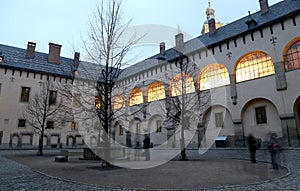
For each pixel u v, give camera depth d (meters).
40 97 25.81
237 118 20.73
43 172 8.66
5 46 29.98
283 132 17.77
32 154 18.95
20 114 27.05
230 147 20.58
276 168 9.17
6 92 26.66
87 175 7.91
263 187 5.87
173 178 7.29
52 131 28.12
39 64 30.03
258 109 20.22
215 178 7.25
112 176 7.70
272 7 22.22
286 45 18.44
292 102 17.59
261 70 20.05
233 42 22.11
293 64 18.17
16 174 8.36
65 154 13.71
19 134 26.42
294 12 18.06
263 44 19.88
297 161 10.99
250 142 12.03
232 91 21.30
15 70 27.75
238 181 6.71
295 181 6.55
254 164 10.86
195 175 7.85
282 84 18.17
